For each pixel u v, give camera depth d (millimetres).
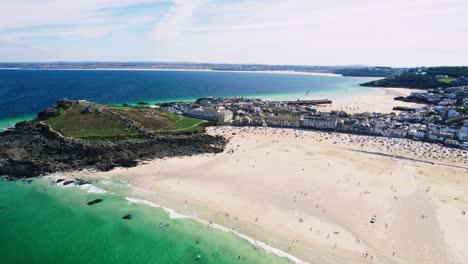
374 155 129000
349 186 98000
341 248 68500
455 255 66375
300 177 104625
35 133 132250
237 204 86500
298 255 66375
